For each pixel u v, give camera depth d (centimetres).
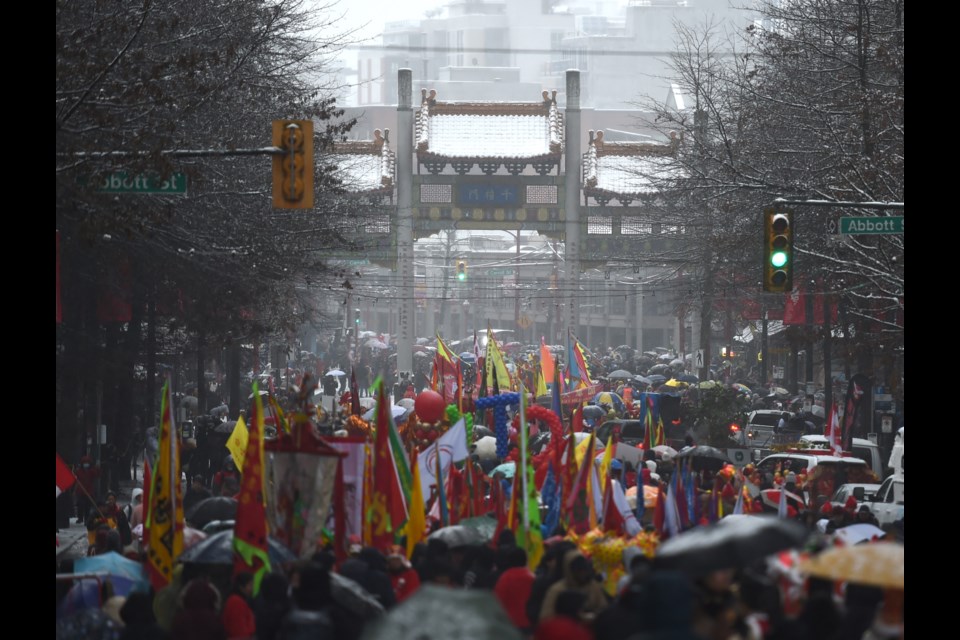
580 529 5950
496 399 10000
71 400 11200
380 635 2698
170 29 8325
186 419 15488
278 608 3859
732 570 3072
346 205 15838
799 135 13750
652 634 2584
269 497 5091
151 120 8075
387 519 5262
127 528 7881
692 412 13812
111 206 7619
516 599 4425
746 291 17812
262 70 11319
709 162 15300
